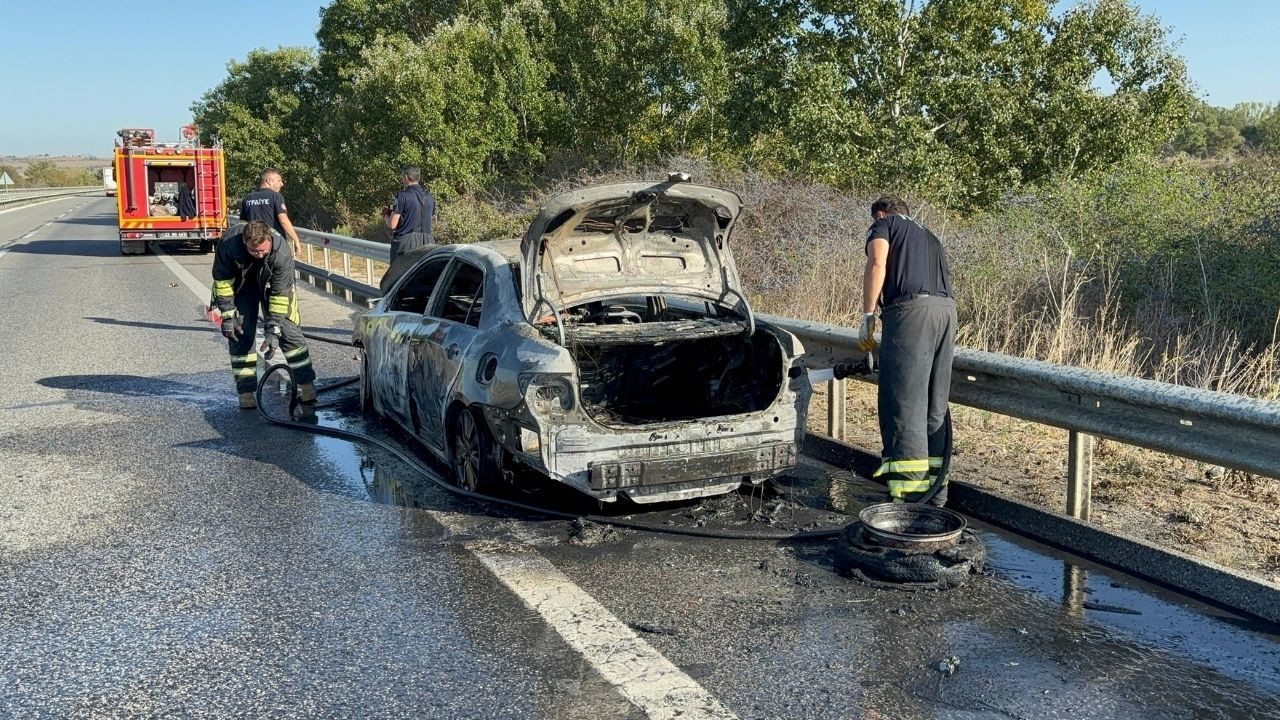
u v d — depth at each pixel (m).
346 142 31.69
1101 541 4.65
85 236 35.06
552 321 5.45
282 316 7.76
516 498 5.62
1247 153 12.90
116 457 6.65
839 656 3.65
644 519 5.28
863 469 6.13
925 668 3.54
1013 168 18.64
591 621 3.98
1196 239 9.45
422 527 5.19
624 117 24.45
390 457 6.62
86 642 3.83
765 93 20.45
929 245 5.19
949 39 19.05
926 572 4.30
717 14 23.16
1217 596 4.14
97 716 3.26
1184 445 4.32
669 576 4.48
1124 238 10.09
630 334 5.33
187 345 11.46
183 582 4.44
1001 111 18.75
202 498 5.72
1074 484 4.86
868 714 3.22
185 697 3.38
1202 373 7.56
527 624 3.95
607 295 5.53
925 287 5.10
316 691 3.41
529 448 5.04
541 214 5.18
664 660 3.62
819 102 18.81
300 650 3.74
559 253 5.48
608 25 24.39
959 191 18.08
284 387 8.91
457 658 3.65
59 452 6.79
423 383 6.29
